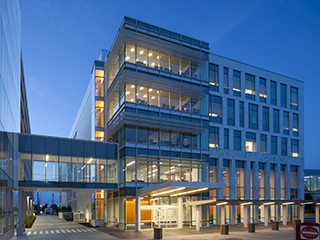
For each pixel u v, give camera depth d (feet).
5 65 72.43
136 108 104.22
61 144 99.45
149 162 104.06
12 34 85.71
